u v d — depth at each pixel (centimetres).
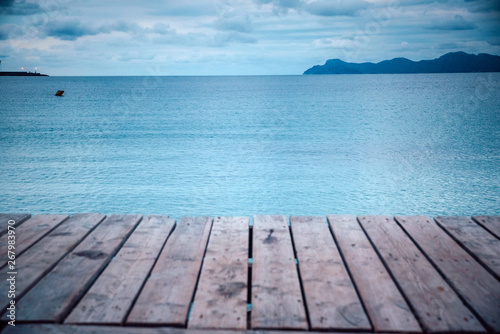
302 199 1312
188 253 198
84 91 9750
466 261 188
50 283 165
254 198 1327
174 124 3584
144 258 192
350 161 1909
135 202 1297
